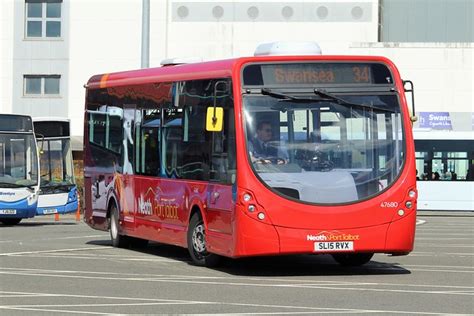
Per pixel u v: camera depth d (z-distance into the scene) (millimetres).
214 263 28125
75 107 96688
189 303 20250
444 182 71938
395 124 26234
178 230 29719
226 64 26688
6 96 97250
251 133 25594
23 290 22453
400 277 25656
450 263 30062
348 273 26859
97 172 37094
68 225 53562
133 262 29641
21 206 51031
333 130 25891
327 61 26156
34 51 97125
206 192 27578
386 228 25703
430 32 98125
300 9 93812
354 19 93625
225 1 93875
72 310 19156
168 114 30531
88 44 96312
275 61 26016
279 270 27594
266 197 25281
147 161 32188
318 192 25453
